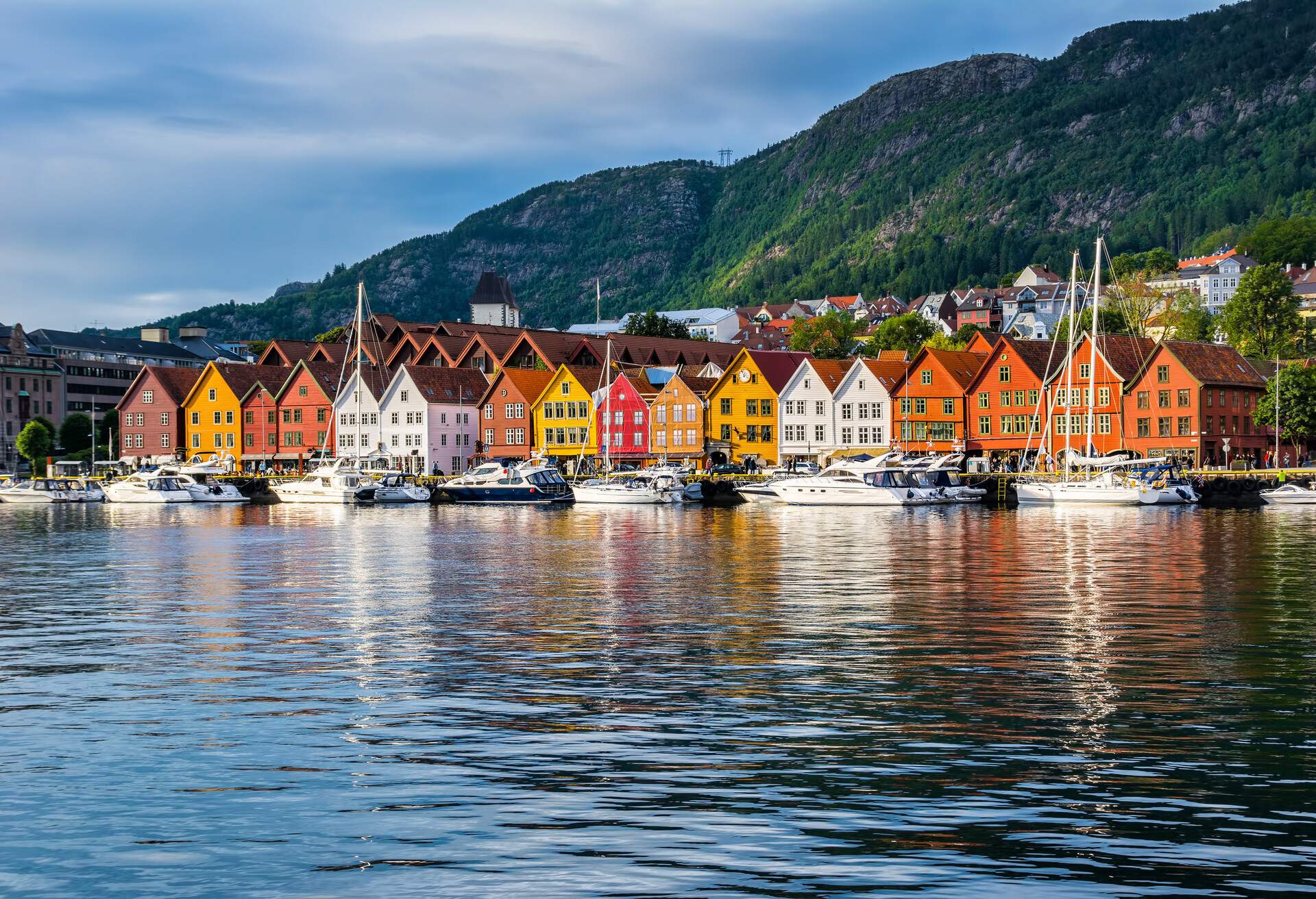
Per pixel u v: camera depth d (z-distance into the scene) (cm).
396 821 2053
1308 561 6050
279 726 2653
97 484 15288
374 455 15388
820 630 3891
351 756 2417
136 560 6681
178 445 17538
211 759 2411
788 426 14812
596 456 15425
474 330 19125
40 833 2017
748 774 2294
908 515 10675
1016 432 14038
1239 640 3666
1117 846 1920
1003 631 3856
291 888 1794
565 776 2284
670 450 15162
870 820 2042
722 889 1770
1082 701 2859
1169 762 2355
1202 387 13012
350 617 4262
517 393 15938
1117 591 4881
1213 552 6656
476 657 3447
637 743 2500
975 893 1753
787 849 1912
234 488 14500
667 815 2067
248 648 3628
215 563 6450
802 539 7844
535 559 6475
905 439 14350
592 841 1955
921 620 4100
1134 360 14012
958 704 2833
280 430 16962
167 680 3142
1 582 5512
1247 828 1997
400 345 18075
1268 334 19238
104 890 1800
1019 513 10894
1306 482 11788
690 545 7325
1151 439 13325
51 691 3019
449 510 12206
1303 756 2392
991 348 15500
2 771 2342
